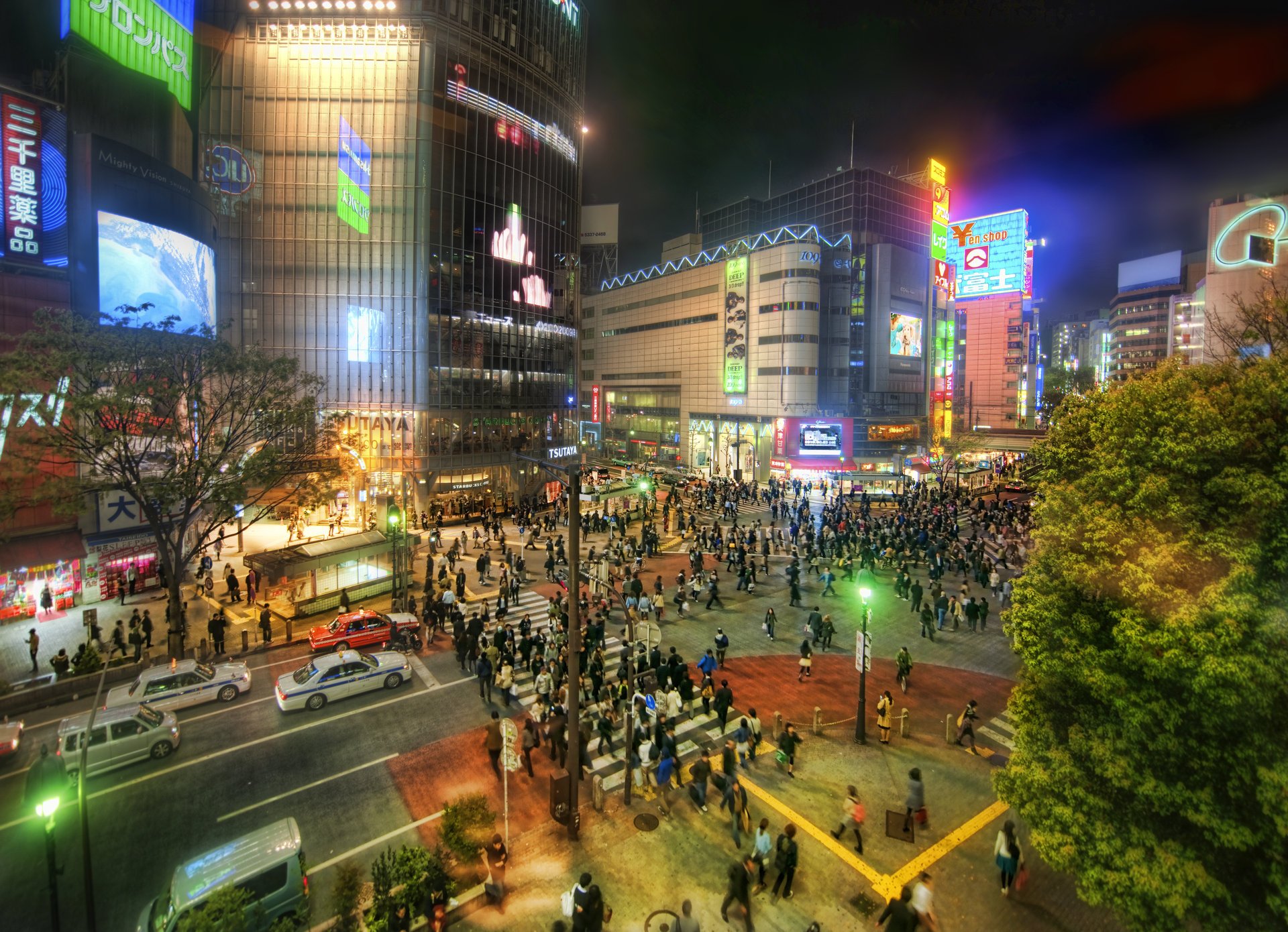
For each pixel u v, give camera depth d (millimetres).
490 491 58969
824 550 39688
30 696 20562
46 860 13805
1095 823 10367
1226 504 9945
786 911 12586
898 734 19469
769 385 77500
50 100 28453
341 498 51625
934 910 12609
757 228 102188
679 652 25469
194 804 15812
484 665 21328
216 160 51281
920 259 86125
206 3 51219
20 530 27344
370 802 15984
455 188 56125
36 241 27891
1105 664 10523
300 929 12070
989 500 65688
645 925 12172
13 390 19281
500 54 58969
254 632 27312
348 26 52844
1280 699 8938
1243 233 88625
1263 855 9086
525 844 14500
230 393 24750
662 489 69000
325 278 52938
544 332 65125
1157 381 11672
